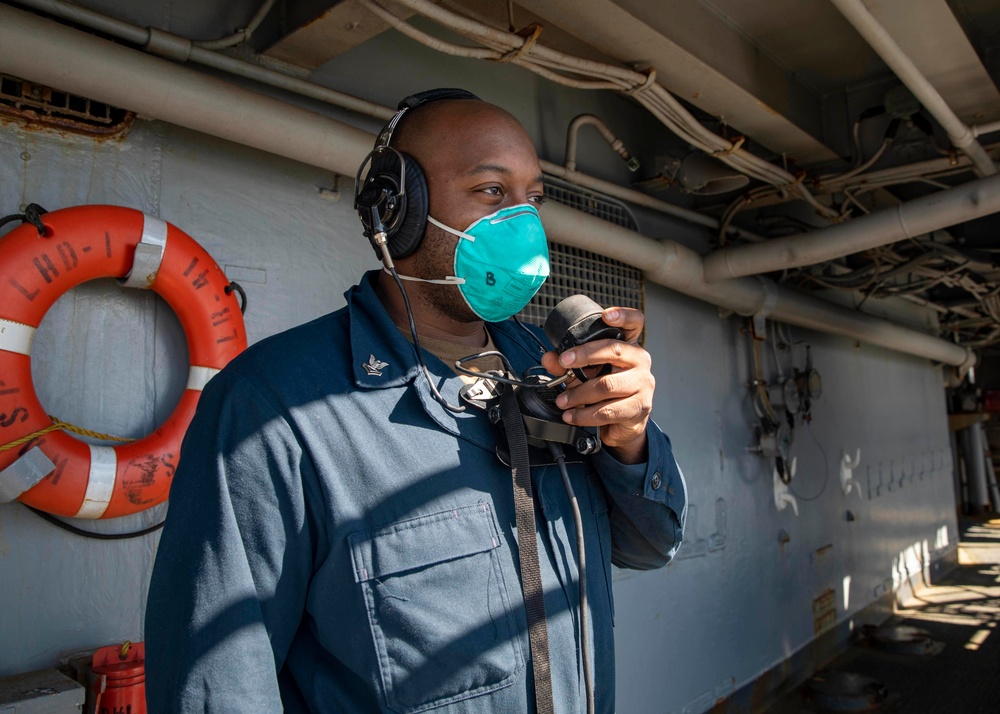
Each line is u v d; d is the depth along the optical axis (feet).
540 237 3.52
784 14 9.49
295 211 8.11
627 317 3.07
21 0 5.97
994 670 17.63
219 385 3.01
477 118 3.51
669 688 12.46
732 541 14.70
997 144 10.94
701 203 14.16
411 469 2.99
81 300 6.56
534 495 3.28
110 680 5.84
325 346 3.20
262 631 2.70
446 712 2.80
